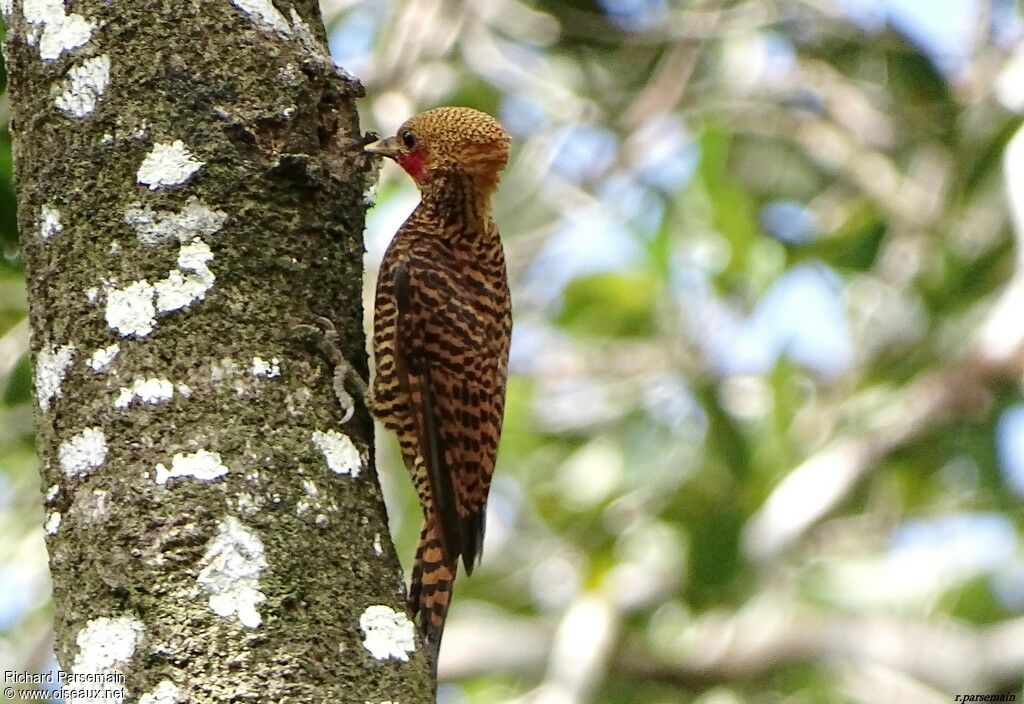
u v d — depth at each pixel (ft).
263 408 20.45
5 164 30.89
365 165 23.20
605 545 47.83
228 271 20.90
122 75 21.20
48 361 20.56
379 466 49.21
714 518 43.62
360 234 22.90
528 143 48.62
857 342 49.19
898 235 49.70
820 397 49.57
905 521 53.36
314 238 21.91
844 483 46.60
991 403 47.83
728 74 51.93
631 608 48.32
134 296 20.43
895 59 48.96
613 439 50.31
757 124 52.65
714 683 52.80
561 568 53.72
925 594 54.19
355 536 20.38
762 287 47.75
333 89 22.81
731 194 47.98
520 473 52.26
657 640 52.75
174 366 20.21
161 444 19.77
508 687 53.67
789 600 53.62
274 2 22.59
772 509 45.78
